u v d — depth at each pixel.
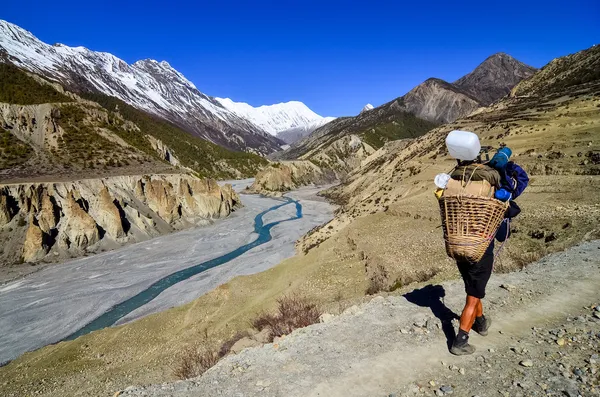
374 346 4.67
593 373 3.49
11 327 26.22
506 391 3.45
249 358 4.76
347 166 171.62
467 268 4.22
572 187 20.61
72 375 17.23
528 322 4.97
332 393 3.76
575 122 34.44
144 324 23.42
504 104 71.12
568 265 7.37
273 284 27.98
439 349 4.44
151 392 4.14
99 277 36.31
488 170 3.97
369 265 23.23
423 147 61.00
